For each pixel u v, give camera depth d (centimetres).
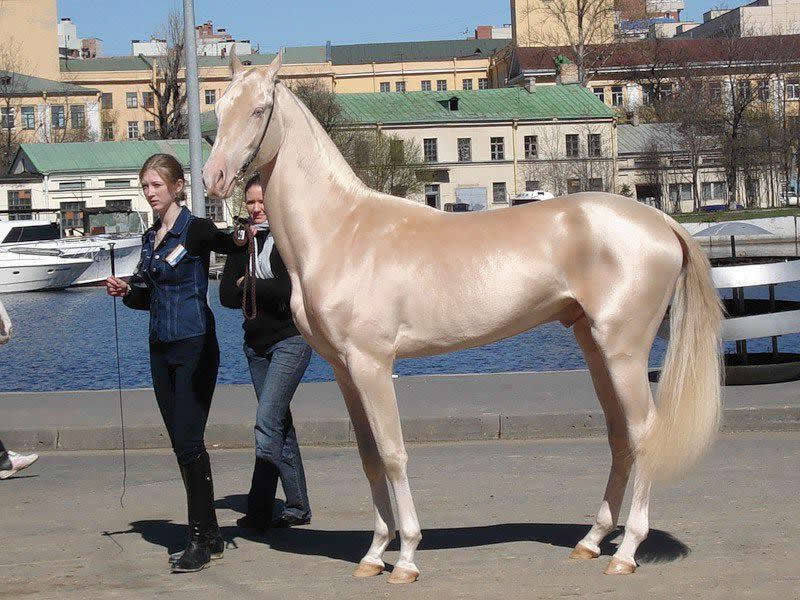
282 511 780
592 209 598
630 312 591
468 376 1357
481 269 591
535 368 1714
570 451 1009
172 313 653
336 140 6912
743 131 7556
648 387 603
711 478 864
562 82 8931
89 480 957
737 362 1301
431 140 7825
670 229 608
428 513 784
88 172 6694
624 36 9412
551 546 673
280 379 738
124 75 11038
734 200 7569
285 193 608
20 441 1109
